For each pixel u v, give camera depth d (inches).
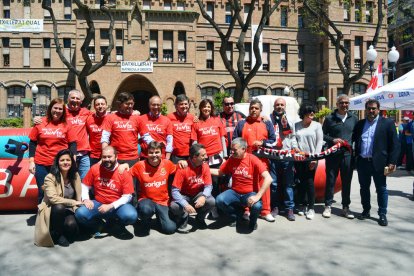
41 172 209.8
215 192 250.4
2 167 246.1
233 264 160.4
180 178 210.2
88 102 557.6
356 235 201.8
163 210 206.4
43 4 536.7
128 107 221.5
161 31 980.6
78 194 197.5
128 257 169.3
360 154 232.8
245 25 510.9
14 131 277.7
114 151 196.1
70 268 156.1
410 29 1291.8
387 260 164.6
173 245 186.9
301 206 262.8
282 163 237.6
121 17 960.9
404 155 508.4
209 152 237.0
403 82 365.7
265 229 214.4
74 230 189.2
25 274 149.4
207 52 1079.6
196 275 148.6
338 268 155.7
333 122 242.5
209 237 200.4
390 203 285.9
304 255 171.2
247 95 1095.6
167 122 231.5
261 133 237.5
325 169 251.1
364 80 1080.2
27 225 223.1
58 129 210.4
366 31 1077.8
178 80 979.3
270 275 148.7
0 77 1042.1
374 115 225.6
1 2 1045.2
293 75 1121.4
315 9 717.3
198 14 994.1
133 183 222.8
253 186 217.6
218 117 250.7
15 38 1044.5
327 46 1062.4
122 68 950.4
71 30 1055.6
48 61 1063.6
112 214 200.7
